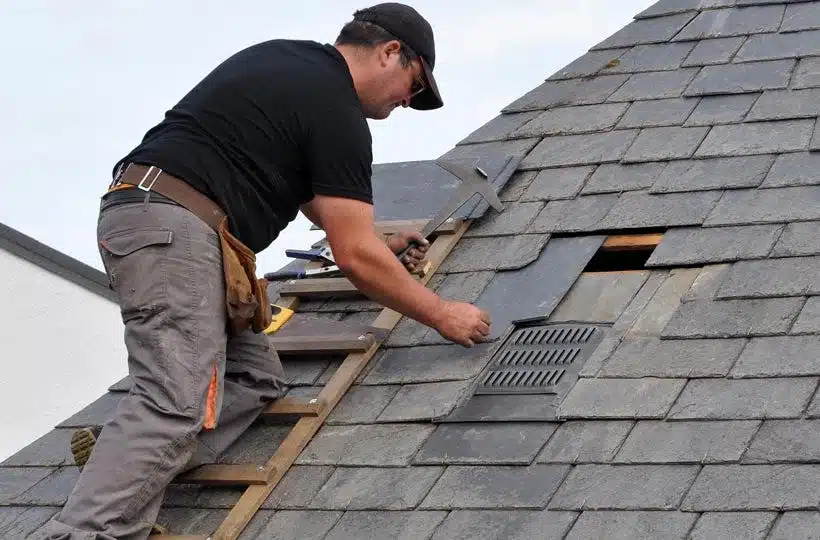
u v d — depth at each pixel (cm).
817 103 693
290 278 721
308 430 580
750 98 720
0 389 1281
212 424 544
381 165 790
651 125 727
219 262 555
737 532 450
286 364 643
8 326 1284
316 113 564
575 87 796
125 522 525
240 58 582
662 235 642
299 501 543
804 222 609
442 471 532
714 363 538
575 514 484
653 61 788
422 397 582
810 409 495
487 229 694
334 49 589
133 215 546
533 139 758
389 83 599
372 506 525
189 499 567
